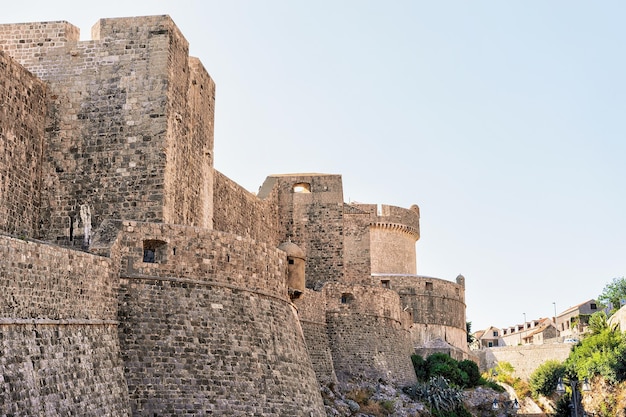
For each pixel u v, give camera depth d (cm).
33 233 3994
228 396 3534
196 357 3538
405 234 9131
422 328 8062
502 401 6825
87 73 4184
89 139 4112
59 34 4241
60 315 2945
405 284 8125
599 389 8525
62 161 4109
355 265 6894
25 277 2748
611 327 10281
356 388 5788
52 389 2742
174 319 3569
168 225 3694
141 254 3603
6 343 2575
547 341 13562
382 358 6156
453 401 6269
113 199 4031
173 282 3641
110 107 4131
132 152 4066
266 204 6284
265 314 3950
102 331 3266
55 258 2959
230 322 3728
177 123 4244
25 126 3962
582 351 9762
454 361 7238
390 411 5566
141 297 3534
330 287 6072
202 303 3675
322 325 5872
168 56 4159
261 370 3734
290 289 4872
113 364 3266
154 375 3412
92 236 3769
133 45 4181
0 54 3747
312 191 6600
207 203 4697
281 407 3734
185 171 4334
